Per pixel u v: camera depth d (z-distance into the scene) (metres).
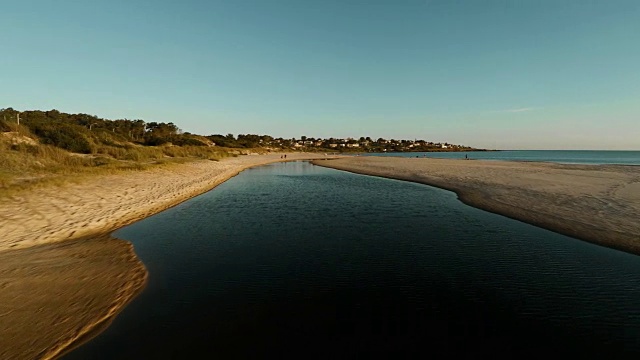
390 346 5.39
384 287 7.66
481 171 36.25
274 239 11.60
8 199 13.56
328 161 76.81
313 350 5.27
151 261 9.28
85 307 6.47
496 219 14.09
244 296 7.19
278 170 49.47
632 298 6.96
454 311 6.54
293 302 6.92
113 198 16.73
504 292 7.34
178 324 6.00
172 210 16.64
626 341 5.49
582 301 6.87
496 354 5.19
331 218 14.99
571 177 27.09
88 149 36.34
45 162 24.31
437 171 38.94
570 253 9.65
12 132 29.69
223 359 5.01
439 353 5.21
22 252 9.20
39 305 6.42
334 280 8.07
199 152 60.84
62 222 12.08
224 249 10.47
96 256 9.27
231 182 31.16
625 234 10.86
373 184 29.16
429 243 10.98
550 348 5.33
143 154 42.47
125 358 5.00
